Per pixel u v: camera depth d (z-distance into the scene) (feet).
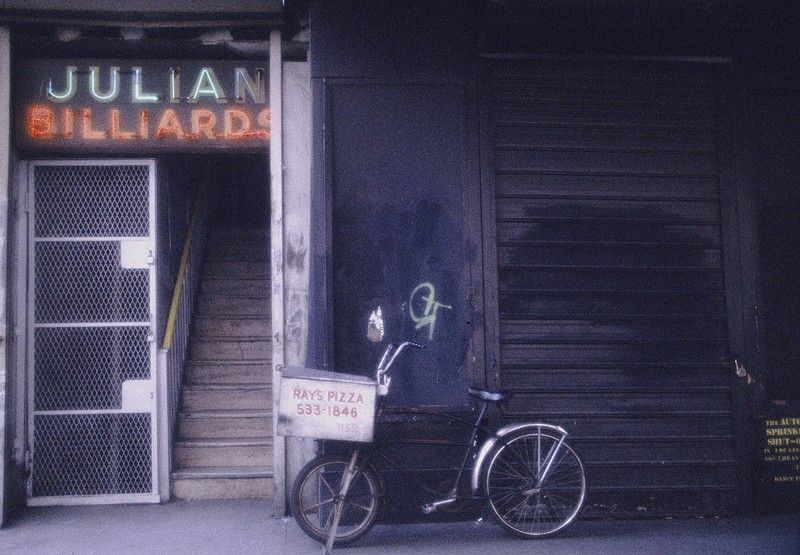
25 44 18.92
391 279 18.24
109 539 17.07
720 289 19.06
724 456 18.71
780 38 19.26
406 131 18.44
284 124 18.88
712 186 19.22
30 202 19.48
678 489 18.51
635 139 19.12
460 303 18.33
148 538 17.12
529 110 18.89
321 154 18.17
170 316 21.68
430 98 18.54
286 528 17.71
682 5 18.13
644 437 18.56
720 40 19.06
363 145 18.35
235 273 28.60
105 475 19.83
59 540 17.02
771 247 19.16
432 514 17.99
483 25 18.44
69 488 19.74
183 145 19.07
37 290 19.70
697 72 19.33
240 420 21.90
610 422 18.56
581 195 18.89
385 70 18.44
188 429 21.85
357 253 18.22
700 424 18.75
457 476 17.34
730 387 18.83
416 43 18.53
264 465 21.03
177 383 22.22
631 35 18.74
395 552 16.19
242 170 35.12
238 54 19.40
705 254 19.12
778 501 18.72
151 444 19.93
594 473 18.44
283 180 18.76
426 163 18.44
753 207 19.15
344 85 18.38
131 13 18.49
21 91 18.85
